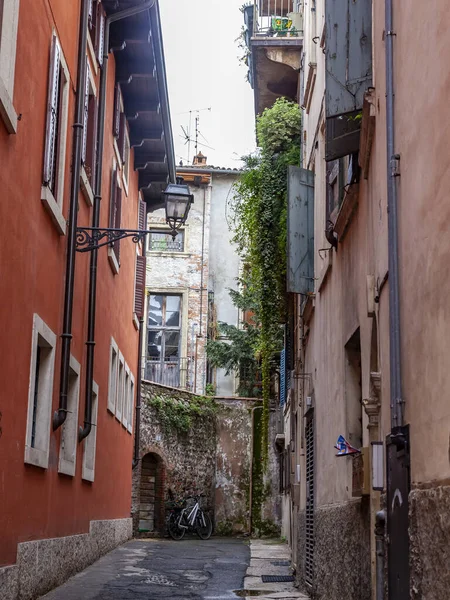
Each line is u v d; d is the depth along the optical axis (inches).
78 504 506.9
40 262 371.6
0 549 310.7
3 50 293.9
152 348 1339.8
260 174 665.0
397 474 210.7
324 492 400.5
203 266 1360.7
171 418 1082.7
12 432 324.2
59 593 398.9
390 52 228.1
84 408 512.1
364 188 287.1
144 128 758.5
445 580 155.9
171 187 469.7
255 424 1173.7
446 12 168.4
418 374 191.3
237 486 1157.7
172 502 1056.2
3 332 305.9
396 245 217.2
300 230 498.3
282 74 723.4
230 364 1311.5
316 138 482.3
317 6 496.1
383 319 241.9
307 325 535.8
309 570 459.2
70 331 426.0
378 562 232.1
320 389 434.6
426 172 185.9
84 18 454.3
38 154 361.1
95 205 526.3
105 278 604.1
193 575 530.6
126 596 404.8
